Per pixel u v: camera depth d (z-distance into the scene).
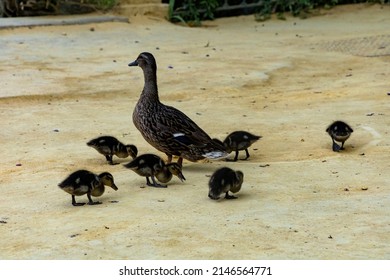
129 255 9.32
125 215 10.75
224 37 27.23
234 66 22.27
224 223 10.30
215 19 31.55
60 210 11.13
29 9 27.86
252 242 9.62
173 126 13.16
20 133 15.88
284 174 12.70
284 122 16.53
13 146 14.98
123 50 24.23
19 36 25.12
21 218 10.84
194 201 11.32
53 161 13.98
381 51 24.42
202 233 9.96
